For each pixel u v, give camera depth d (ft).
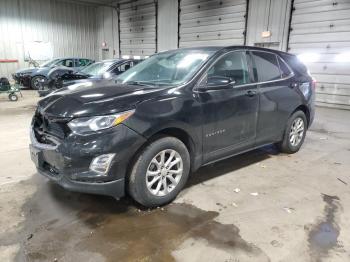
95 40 61.57
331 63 29.45
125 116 7.80
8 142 15.69
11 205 8.98
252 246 7.18
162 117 8.37
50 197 9.52
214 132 9.98
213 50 10.64
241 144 11.21
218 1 38.58
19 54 51.24
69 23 56.70
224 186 10.50
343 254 6.94
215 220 8.30
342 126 20.97
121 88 9.18
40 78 41.32
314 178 11.36
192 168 9.78
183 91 9.14
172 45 46.37
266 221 8.29
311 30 30.48
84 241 7.32
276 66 12.71
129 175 8.28
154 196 8.67
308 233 7.75
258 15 34.68
